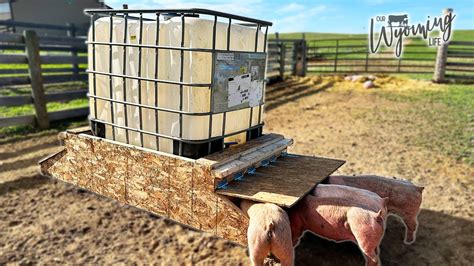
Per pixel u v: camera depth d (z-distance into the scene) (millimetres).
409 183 2881
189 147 2508
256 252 2115
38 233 3008
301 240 3004
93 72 2867
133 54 2617
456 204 3572
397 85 12375
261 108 3131
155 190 2652
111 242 2920
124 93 2732
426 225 3197
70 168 3154
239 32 2656
